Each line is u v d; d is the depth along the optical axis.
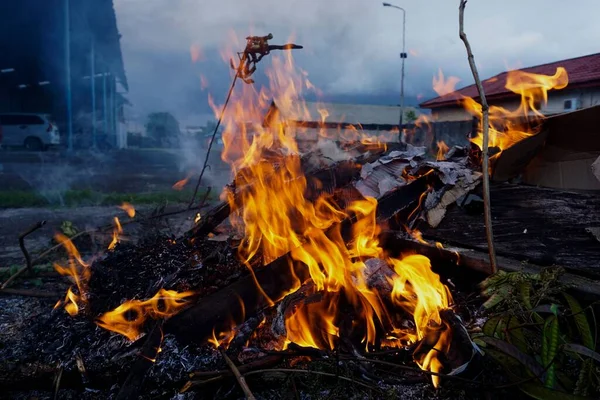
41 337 2.73
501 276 2.52
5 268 4.43
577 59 18.67
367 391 2.26
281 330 2.54
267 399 2.31
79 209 8.55
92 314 2.84
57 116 27.28
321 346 2.61
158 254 3.36
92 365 2.46
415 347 2.45
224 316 2.57
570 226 2.92
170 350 2.49
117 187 12.05
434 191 3.29
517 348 2.10
